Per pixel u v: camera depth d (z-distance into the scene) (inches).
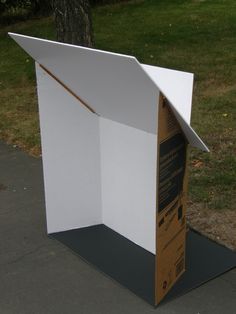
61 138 145.0
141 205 140.6
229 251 141.1
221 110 245.6
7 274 137.3
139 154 134.8
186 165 120.0
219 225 152.9
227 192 170.1
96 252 144.3
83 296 127.0
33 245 150.3
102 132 144.5
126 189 144.0
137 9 497.0
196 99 262.4
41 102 139.3
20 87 315.6
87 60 108.7
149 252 142.7
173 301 122.6
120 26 433.4
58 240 151.3
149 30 412.5
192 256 139.1
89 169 150.3
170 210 117.0
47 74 135.9
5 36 448.5
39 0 513.3
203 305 121.1
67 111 142.1
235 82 283.7
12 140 237.5
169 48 360.5
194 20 435.5
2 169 206.1
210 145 207.9
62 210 153.0
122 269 136.1
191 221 155.6
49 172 147.3
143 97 109.7
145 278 132.0
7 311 123.4
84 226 157.0
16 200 178.9
